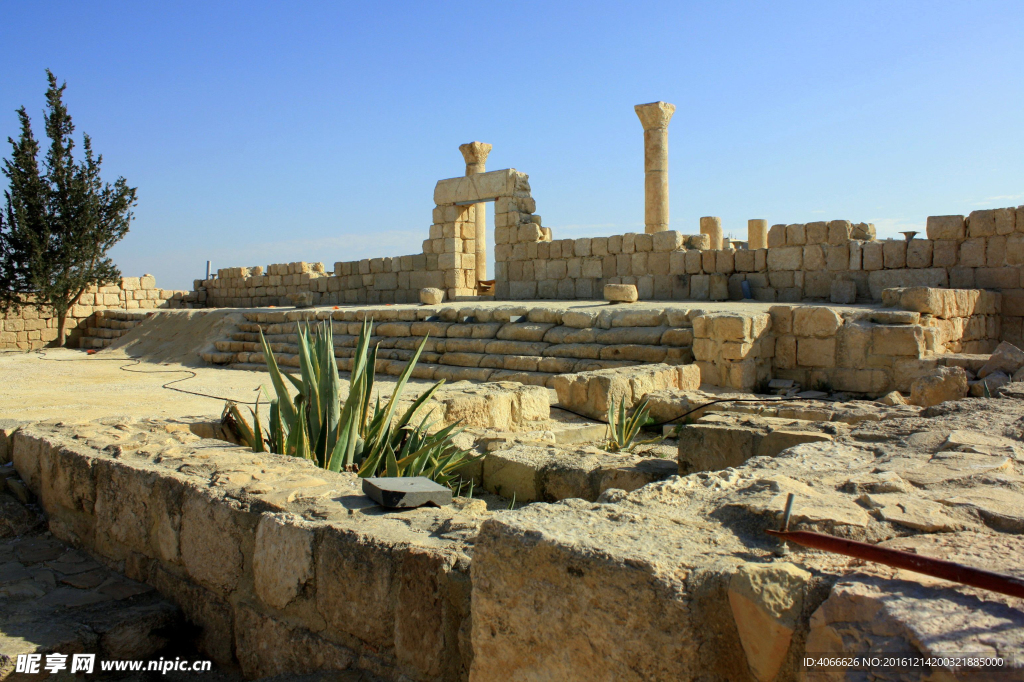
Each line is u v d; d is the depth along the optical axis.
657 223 20.70
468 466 6.72
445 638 2.95
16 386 13.16
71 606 4.20
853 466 3.52
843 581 2.08
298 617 3.56
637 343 12.57
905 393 10.52
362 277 25.08
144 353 20.27
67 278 24.98
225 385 13.60
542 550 2.47
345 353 16.52
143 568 4.61
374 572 3.21
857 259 15.44
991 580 1.79
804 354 11.51
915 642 1.81
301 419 5.90
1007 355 9.27
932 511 2.62
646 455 7.70
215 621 4.03
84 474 5.09
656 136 20.64
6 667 3.49
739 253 16.83
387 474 5.60
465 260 22.81
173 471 4.60
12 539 5.35
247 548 3.88
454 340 14.95
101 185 25.77
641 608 2.23
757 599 2.08
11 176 24.23
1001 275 14.38
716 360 11.16
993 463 3.32
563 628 2.40
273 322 19.53
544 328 13.95
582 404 10.11
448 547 3.10
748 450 5.52
